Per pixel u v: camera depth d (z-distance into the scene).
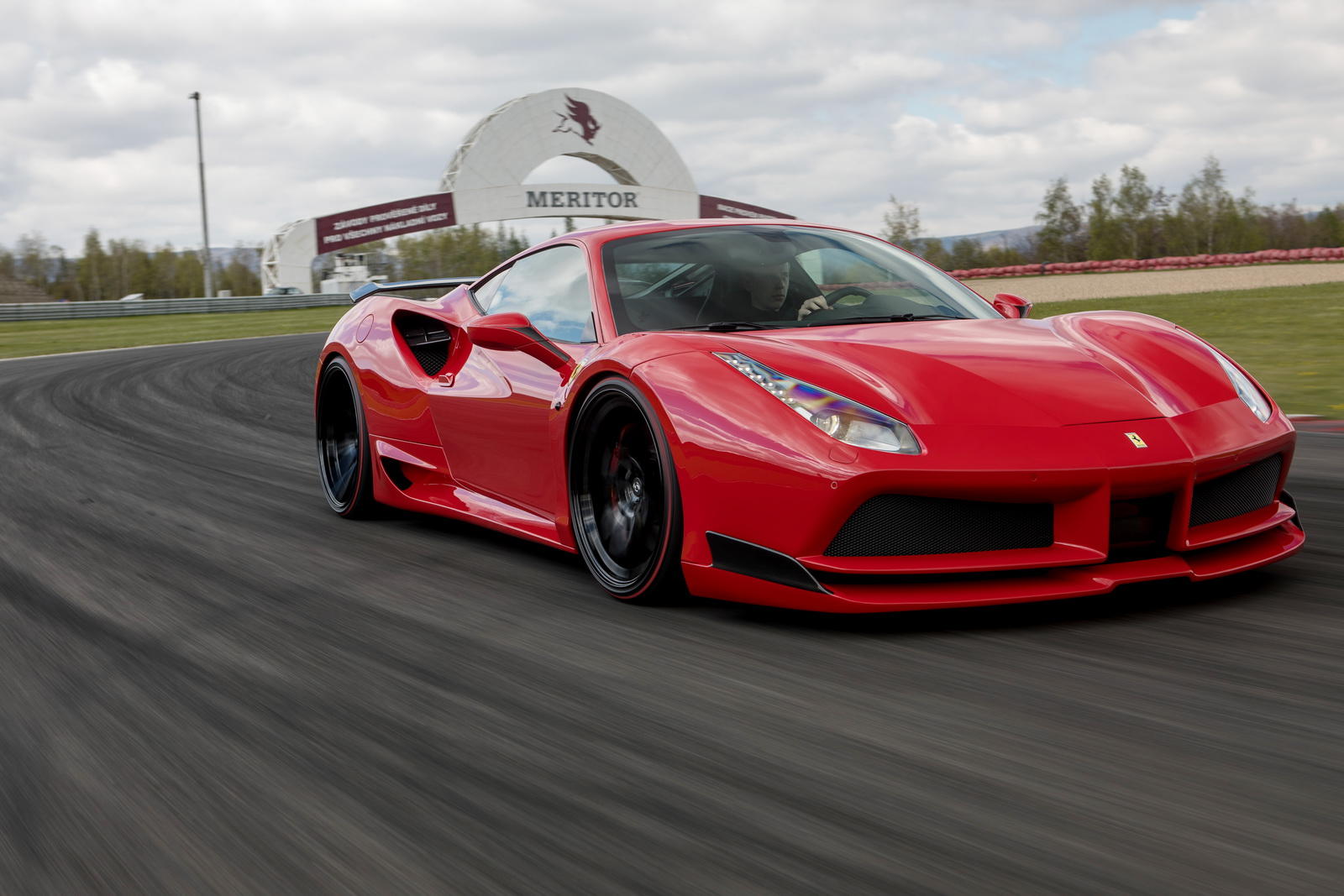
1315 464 3.96
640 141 51.75
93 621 2.42
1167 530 2.13
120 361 12.02
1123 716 1.63
